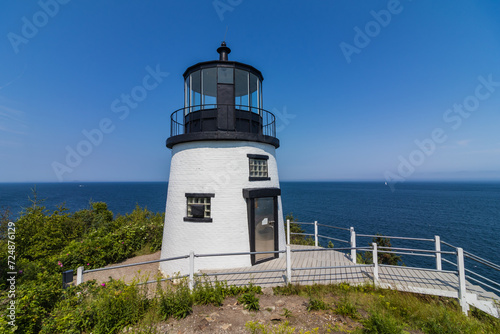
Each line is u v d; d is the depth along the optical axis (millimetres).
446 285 6184
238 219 7742
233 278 6711
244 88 9289
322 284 6309
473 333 4332
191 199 7992
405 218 40844
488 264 5602
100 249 9773
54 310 4566
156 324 4387
